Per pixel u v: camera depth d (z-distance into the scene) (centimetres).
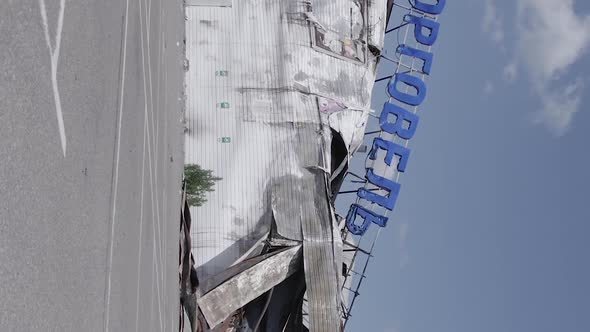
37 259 584
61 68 676
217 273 2516
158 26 1716
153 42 1602
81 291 737
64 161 679
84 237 757
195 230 2595
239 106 2817
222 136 2758
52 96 643
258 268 2464
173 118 2120
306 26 3017
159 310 1577
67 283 678
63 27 686
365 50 3120
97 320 820
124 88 1102
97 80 855
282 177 2705
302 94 2894
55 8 657
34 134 587
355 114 2998
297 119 2823
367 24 3203
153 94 1571
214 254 2572
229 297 2395
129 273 1097
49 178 625
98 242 833
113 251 938
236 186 2675
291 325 2822
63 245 666
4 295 505
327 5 3109
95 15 841
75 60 734
